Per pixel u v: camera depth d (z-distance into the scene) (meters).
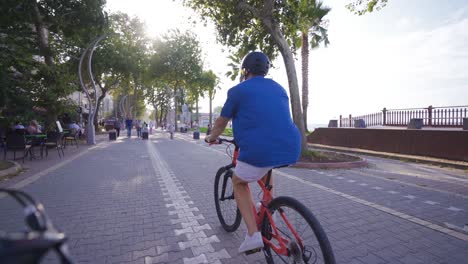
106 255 2.99
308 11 18.34
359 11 11.04
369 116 18.28
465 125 11.16
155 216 4.20
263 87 2.38
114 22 28.38
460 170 8.39
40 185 6.21
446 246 3.20
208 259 2.91
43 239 0.74
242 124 2.28
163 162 9.73
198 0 11.91
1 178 6.87
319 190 5.78
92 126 17.23
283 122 2.26
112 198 5.17
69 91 15.44
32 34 14.91
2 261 0.67
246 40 13.05
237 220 3.34
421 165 9.41
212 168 8.49
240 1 10.49
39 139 10.73
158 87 57.59
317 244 1.96
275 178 7.02
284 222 2.29
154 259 2.91
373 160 10.73
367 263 2.82
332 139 15.88
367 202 4.89
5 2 12.77
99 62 26.09
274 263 2.51
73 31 17.67
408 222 3.94
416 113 15.01
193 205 4.74
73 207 4.62
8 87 11.43
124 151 13.34
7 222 3.93
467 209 4.52
